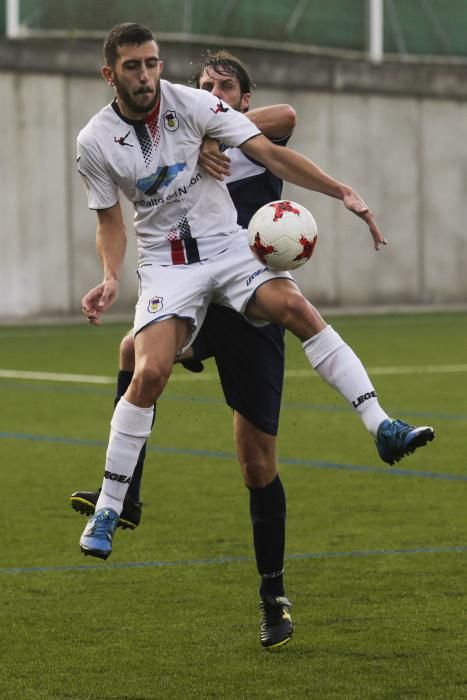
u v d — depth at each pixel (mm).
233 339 18719
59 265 82125
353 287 91688
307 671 17203
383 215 92438
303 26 88562
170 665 17516
